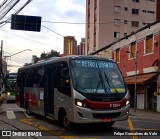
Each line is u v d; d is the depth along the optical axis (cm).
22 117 1925
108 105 1311
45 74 1691
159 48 2961
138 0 7425
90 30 7281
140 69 3341
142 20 7419
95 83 1340
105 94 1320
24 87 2141
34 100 1884
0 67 5416
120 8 7162
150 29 3138
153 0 7612
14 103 3516
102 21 6925
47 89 1647
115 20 7088
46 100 1661
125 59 3738
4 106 2983
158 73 2961
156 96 3009
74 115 1305
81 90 1309
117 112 1327
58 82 1482
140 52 3347
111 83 1366
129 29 7244
